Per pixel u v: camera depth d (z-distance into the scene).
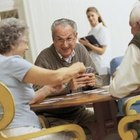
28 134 1.70
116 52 5.22
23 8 5.25
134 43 1.73
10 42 1.84
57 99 2.13
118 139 2.13
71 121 2.57
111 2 5.18
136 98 1.89
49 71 1.78
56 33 2.61
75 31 2.67
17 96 1.79
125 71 1.74
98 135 2.22
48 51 2.69
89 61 2.74
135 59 1.71
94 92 2.21
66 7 5.22
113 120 2.19
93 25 4.23
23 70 1.76
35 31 5.22
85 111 2.63
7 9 5.32
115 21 5.20
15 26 1.86
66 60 2.66
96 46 4.05
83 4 5.20
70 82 2.23
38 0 5.21
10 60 1.78
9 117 1.64
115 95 1.81
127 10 5.16
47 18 5.23
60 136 1.82
